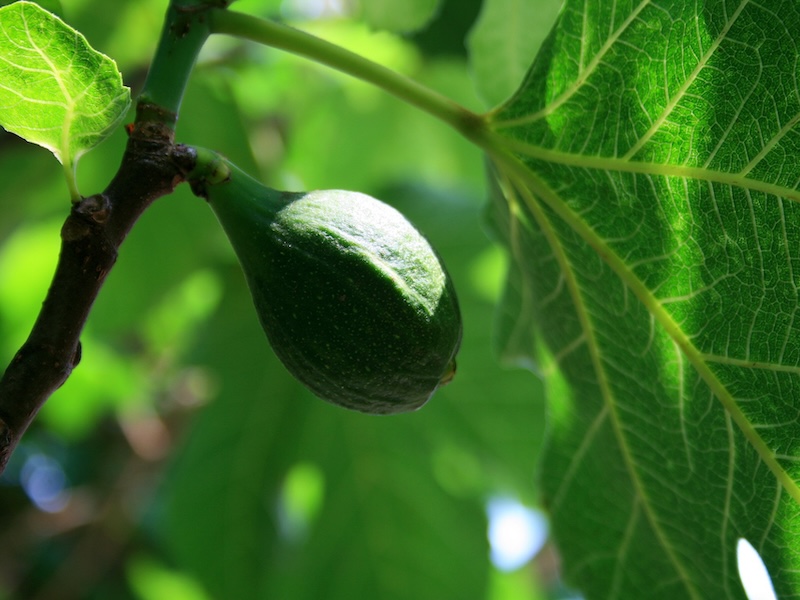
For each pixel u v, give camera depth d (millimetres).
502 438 338
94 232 133
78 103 134
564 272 191
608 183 169
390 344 151
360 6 267
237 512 326
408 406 159
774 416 171
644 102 159
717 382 175
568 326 203
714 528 198
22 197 323
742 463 181
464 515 336
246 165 331
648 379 190
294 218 152
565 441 229
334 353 151
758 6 145
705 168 158
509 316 250
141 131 142
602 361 199
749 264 160
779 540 182
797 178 151
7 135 295
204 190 151
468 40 261
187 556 323
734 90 151
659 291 174
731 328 168
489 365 341
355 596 330
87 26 301
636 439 204
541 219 184
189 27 149
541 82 166
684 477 198
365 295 150
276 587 325
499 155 175
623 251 175
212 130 323
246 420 331
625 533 223
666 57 155
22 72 131
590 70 161
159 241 334
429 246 159
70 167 135
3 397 126
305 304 150
